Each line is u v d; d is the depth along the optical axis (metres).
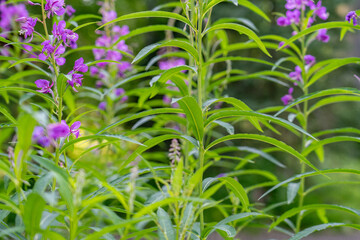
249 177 8.67
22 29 1.88
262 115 1.73
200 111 1.77
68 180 1.36
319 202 8.89
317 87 9.06
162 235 1.54
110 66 3.65
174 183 1.45
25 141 1.30
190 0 2.02
